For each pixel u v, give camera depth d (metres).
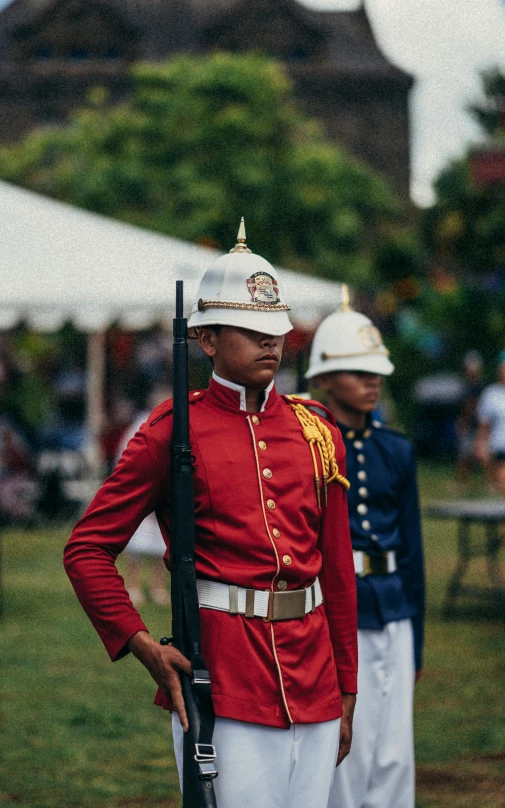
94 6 53.31
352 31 55.88
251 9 53.94
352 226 34.00
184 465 2.80
